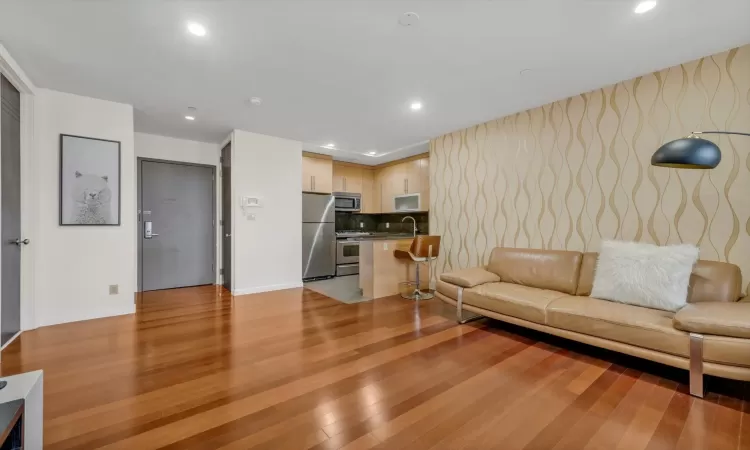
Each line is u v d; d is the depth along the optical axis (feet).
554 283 10.00
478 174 13.46
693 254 7.53
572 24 6.71
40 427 4.32
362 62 8.29
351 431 4.98
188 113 12.16
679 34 7.05
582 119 10.27
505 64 8.40
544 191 11.23
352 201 20.71
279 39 7.27
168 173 15.64
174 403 5.75
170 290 15.42
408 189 19.26
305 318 11.00
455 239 14.47
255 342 8.75
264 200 15.23
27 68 8.63
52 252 10.12
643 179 9.05
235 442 4.71
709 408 5.66
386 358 7.72
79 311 10.59
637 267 8.02
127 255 11.37
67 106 10.30
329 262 18.98
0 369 7.07
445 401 5.85
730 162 7.72
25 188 9.48
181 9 6.24
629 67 8.57
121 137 11.18
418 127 13.83
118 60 8.21
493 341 8.90
